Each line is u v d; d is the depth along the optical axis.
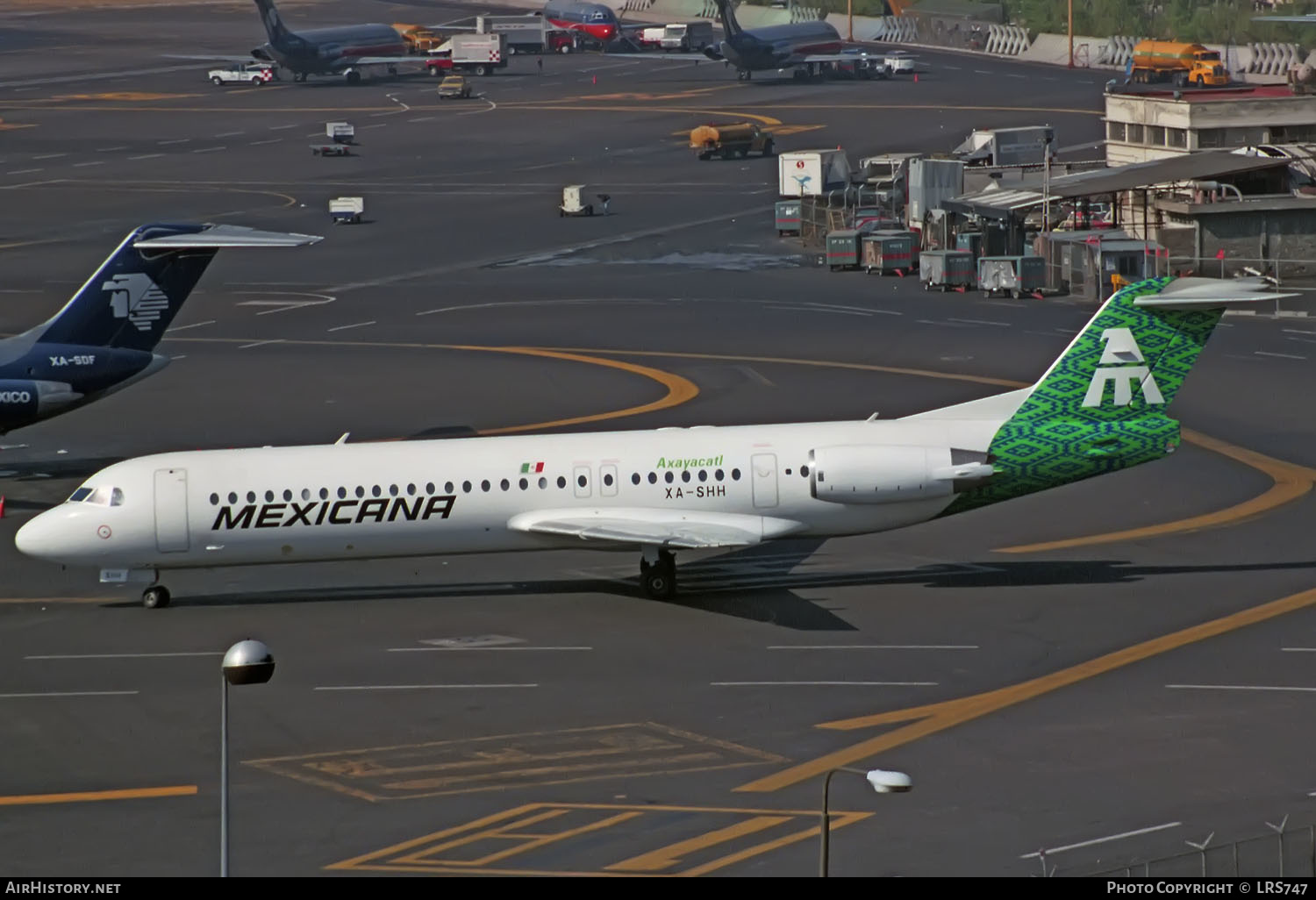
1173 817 131.00
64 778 142.38
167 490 189.50
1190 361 193.50
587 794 137.38
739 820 131.50
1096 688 162.38
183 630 185.88
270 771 143.38
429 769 143.25
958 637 179.38
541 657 174.38
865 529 193.50
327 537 190.88
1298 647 173.62
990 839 127.31
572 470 191.25
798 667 170.12
